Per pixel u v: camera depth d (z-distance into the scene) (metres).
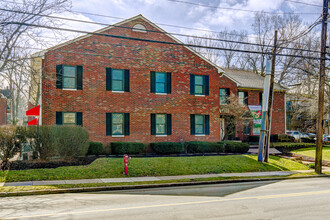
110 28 21.97
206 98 25.33
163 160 17.61
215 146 23.50
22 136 15.22
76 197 10.25
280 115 34.81
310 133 43.94
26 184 11.81
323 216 7.84
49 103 19.88
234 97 27.83
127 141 22.17
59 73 18.70
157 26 23.42
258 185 13.59
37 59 19.59
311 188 12.64
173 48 24.14
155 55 23.44
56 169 14.21
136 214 7.76
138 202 9.38
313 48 34.34
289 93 38.66
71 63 20.64
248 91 32.66
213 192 11.49
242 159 19.70
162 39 23.75
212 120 25.48
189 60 24.77
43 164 14.85
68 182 12.50
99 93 21.42
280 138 31.84
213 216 7.64
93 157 17.66
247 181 14.94
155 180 13.73
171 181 13.62
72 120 20.62
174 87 24.05
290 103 41.22
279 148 27.78
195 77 25.08
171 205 8.91
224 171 17.00
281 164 19.98
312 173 17.62
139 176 14.72
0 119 43.75
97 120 21.25
